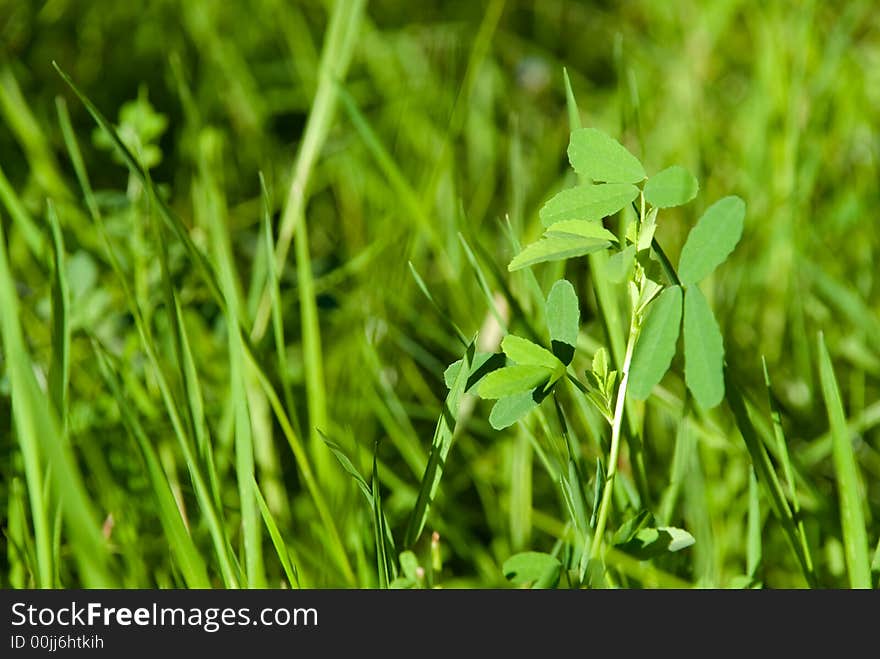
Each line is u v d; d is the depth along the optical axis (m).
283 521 0.79
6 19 1.40
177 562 0.75
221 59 1.27
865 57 1.27
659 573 0.75
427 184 1.01
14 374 0.71
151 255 0.83
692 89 1.17
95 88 1.34
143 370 0.82
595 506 0.71
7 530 0.75
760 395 0.87
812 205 1.09
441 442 0.71
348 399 0.83
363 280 0.91
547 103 1.40
